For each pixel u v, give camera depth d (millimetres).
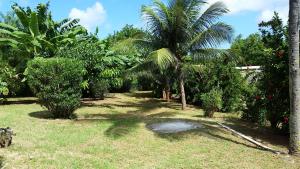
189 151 8906
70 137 9867
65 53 18062
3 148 8422
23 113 14656
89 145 9164
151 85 27766
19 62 21141
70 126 11500
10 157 7750
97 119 13297
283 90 10805
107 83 21016
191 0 18109
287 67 10414
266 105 11461
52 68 12742
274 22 10875
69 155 8164
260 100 12672
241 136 10383
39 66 12812
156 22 18938
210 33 17797
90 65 18359
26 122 12172
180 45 19344
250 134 11188
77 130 10844
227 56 19078
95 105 19578
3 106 17547
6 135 8555
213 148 9242
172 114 16547
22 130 10695
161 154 8609
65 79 12906
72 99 13141
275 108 11094
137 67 19703
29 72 12953
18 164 7328
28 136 9852
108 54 20359
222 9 17891
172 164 7855
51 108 13156
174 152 8797
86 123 12102
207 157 8469
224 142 9875
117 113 16531
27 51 20062
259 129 12227
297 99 8492
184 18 18312
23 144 8922
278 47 10688
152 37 19500
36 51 20188
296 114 8562
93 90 22797
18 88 20297
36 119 12930
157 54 17078
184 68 18906
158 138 10094
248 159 8391
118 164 7762
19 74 19969
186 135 10477
